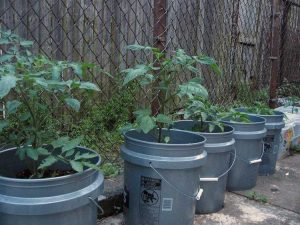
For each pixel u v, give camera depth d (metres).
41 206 1.23
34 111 1.54
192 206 1.89
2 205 1.23
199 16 3.80
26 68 1.51
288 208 2.42
